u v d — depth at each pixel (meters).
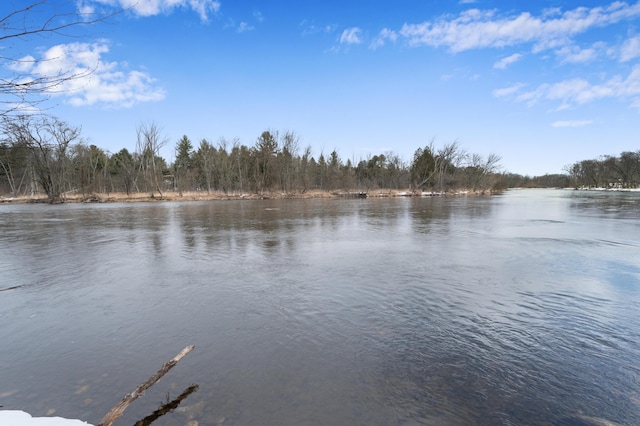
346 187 64.31
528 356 4.53
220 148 67.19
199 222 21.12
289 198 53.69
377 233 15.98
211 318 5.86
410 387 3.85
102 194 51.00
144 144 54.88
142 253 11.56
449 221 21.09
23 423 3.09
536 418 3.33
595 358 4.46
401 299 6.75
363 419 3.32
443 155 71.75
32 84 3.41
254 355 4.57
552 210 29.30
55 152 45.00
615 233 15.64
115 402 3.60
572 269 9.08
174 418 3.32
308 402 3.58
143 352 4.70
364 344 4.88
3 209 34.53
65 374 4.16
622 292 7.16
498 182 79.75
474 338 5.05
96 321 5.77
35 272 9.08
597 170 104.38
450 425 3.24
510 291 7.24
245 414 3.39
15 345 4.93
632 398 3.64
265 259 10.50
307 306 6.39
